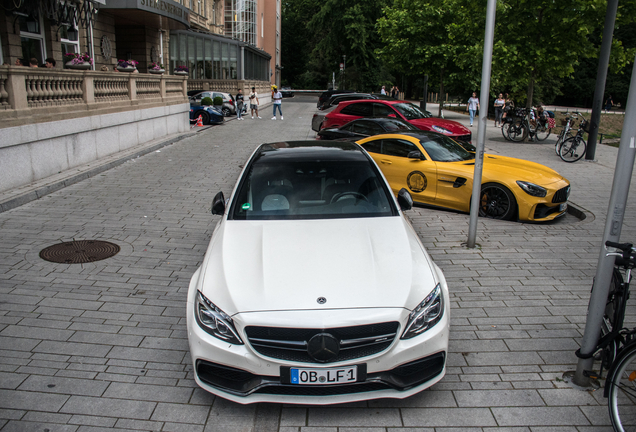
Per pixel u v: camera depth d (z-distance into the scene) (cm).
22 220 737
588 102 6203
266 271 340
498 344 417
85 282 528
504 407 335
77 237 671
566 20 1527
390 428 314
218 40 3077
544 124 1856
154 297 498
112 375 365
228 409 331
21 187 878
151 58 2444
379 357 307
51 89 1007
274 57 6769
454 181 816
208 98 2322
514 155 1467
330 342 300
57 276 541
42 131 938
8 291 499
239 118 2544
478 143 623
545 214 772
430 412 329
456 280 552
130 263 586
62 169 1023
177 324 445
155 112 1567
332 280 331
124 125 1335
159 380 361
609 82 5850
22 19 1445
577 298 508
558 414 327
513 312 476
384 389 319
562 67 1662
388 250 367
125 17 2091
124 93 1373
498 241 686
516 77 1727
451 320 459
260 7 5819
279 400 310
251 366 308
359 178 461
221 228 414
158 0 2003
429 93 5775
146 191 941
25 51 1469
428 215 818
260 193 442
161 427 313
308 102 4672
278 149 514
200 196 916
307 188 447
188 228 727
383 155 907
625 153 319
